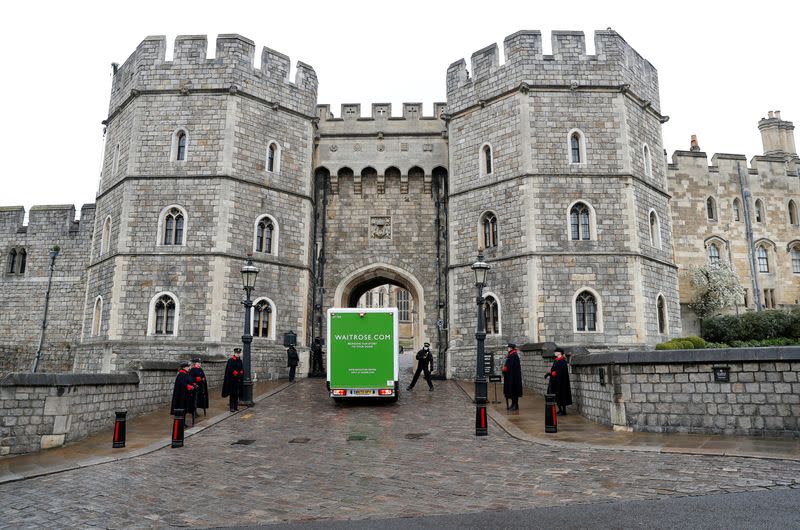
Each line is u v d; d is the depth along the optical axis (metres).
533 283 22.39
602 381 12.88
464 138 25.69
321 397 18.88
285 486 8.47
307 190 26.45
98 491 8.30
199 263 23.23
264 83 25.55
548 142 23.50
